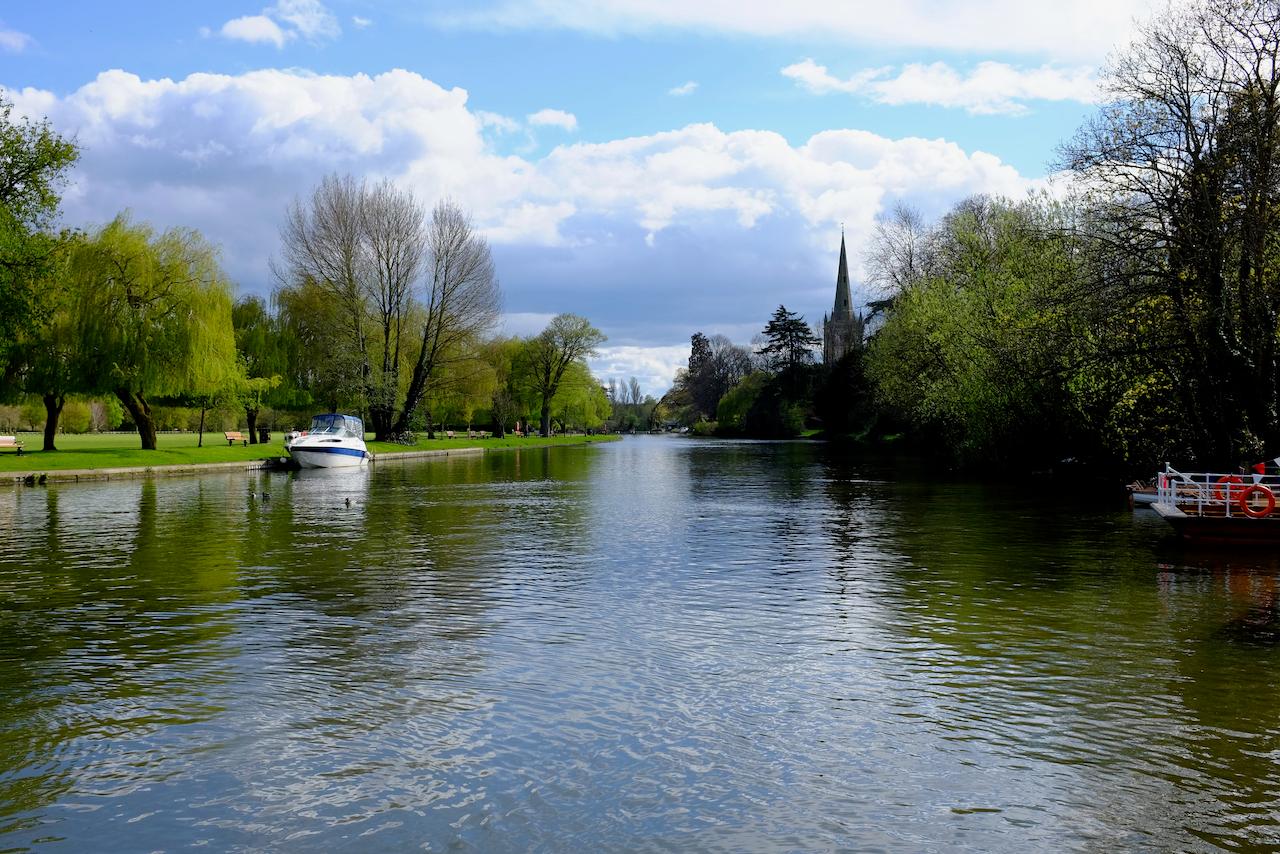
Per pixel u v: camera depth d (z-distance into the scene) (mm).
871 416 85562
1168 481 23094
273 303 65688
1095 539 21047
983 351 40000
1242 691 9648
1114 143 28562
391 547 19875
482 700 9414
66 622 12711
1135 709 9117
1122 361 30156
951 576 16234
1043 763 7820
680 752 8094
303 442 49312
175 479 41656
